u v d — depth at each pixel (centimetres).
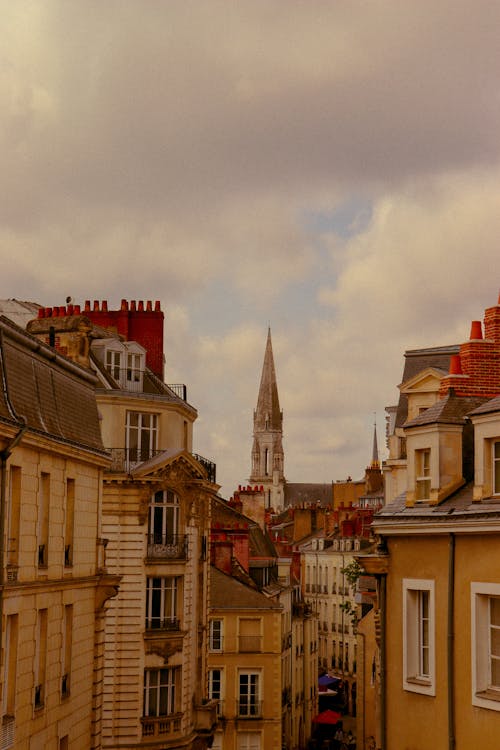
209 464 8075
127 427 7131
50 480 4538
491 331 4181
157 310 8288
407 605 3878
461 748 3547
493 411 3562
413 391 5659
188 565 7312
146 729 6931
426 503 3881
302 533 19525
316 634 13988
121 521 6969
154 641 7000
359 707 9875
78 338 6150
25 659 4216
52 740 4553
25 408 4241
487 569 3509
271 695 9581
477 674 3509
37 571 4362
